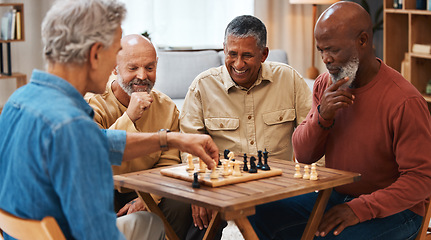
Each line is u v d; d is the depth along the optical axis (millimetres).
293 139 2139
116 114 2332
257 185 1641
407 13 5066
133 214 1741
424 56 4539
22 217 1333
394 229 1918
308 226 1761
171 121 2412
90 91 1497
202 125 2475
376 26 6230
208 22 6027
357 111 1959
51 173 1258
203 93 2465
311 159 2109
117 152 1688
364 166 1979
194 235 2193
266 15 6238
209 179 1667
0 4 4863
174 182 1712
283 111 2465
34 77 1378
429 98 4605
